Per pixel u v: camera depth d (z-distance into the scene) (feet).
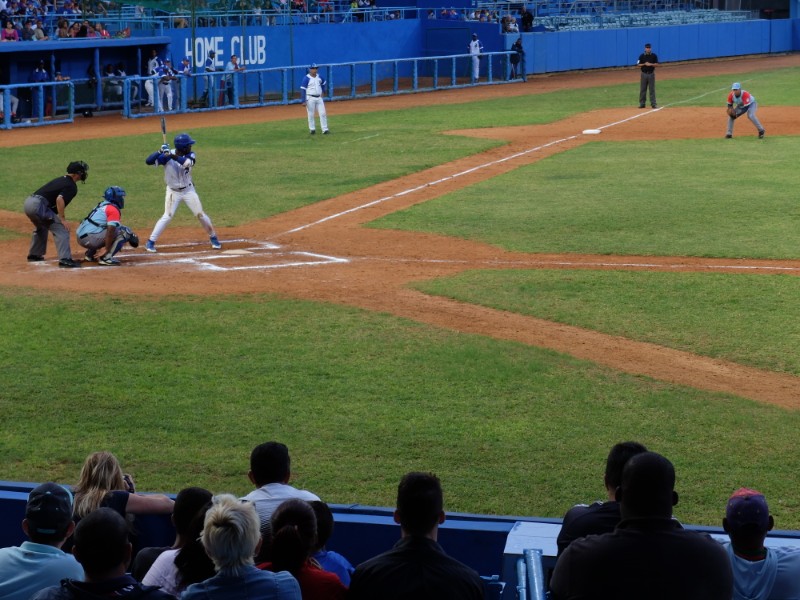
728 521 16.89
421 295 52.65
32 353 43.50
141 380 40.37
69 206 76.18
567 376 40.68
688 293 51.80
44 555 17.07
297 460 33.17
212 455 33.71
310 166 92.53
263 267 58.85
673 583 14.19
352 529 22.40
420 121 122.93
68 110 130.31
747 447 34.09
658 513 14.69
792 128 109.91
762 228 65.98
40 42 127.34
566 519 18.21
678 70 187.32
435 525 15.96
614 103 137.59
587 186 81.51
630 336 45.60
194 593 15.02
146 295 52.60
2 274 57.21
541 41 182.50
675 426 35.81
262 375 40.91
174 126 122.42
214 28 152.56
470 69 170.30
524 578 17.97
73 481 31.81
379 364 42.06
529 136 108.78
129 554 15.39
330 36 167.63
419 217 71.92
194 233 68.23
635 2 212.43
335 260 60.44
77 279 56.03
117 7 146.20
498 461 33.09
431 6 188.55
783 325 46.55
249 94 149.28
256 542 15.26
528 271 56.85
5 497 23.61
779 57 211.82
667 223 67.97
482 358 42.65
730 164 89.66
